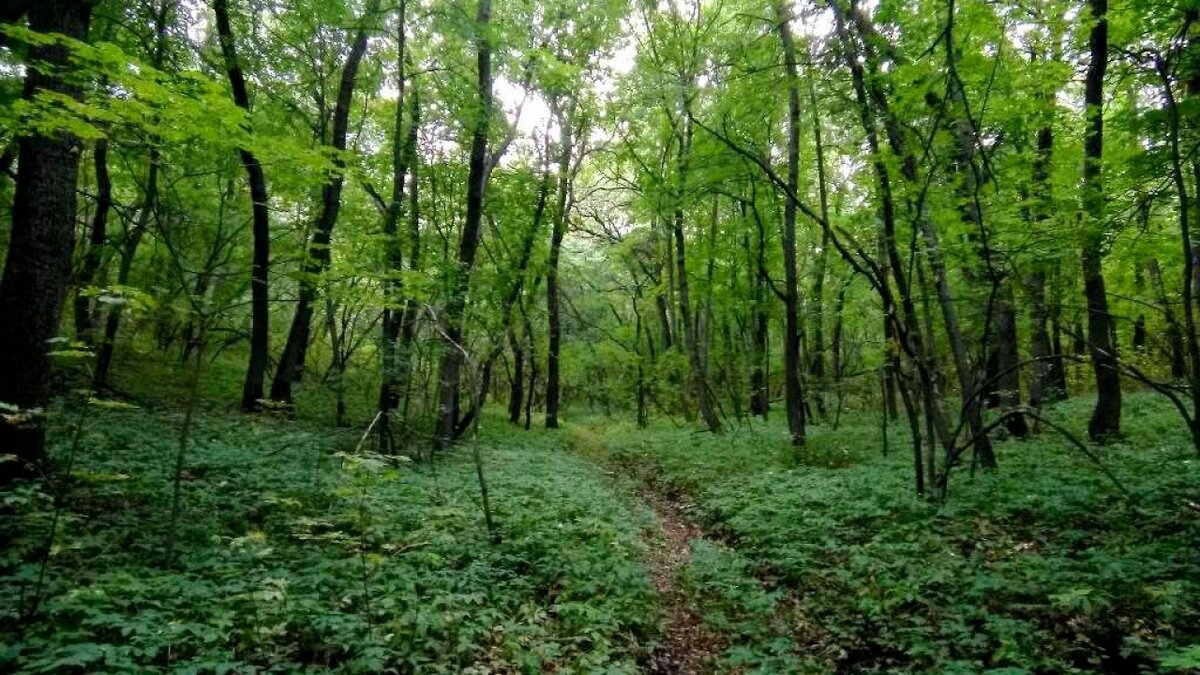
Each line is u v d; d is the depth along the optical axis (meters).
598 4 17.56
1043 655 5.33
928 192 10.13
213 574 6.05
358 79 16.66
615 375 34.62
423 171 17.59
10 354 7.25
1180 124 8.45
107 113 6.03
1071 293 13.27
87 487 7.83
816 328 24.23
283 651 4.94
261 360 15.88
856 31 10.33
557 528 9.07
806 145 20.20
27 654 4.37
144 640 4.50
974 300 11.88
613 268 34.69
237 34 13.60
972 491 9.82
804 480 12.14
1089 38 11.20
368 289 11.12
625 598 7.01
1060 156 11.73
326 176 8.21
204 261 19.45
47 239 7.45
